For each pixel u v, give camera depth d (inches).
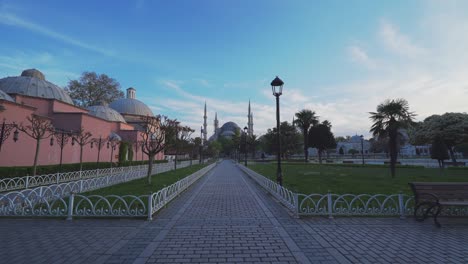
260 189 487.5
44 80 1061.1
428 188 256.7
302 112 1566.2
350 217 261.3
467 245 183.2
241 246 182.9
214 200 364.5
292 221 248.8
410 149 2864.2
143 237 201.5
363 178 651.5
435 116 1288.1
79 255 165.6
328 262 156.1
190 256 165.0
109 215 256.2
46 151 785.6
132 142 1288.1
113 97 1877.5
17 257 162.1
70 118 952.9
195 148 1831.9
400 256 164.6
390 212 265.4
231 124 4832.7
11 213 256.8
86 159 1003.9
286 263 154.9
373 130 732.0
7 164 649.6
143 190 433.4
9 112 662.5
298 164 1476.4
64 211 259.3
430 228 224.5
